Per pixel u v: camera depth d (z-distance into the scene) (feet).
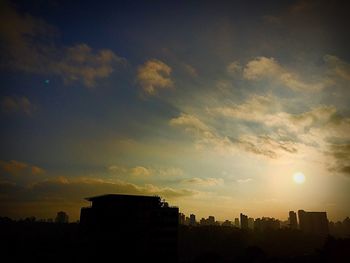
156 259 216.74
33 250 290.15
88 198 236.84
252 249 338.34
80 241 237.66
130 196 225.35
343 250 274.77
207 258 320.50
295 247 462.60
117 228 216.74
